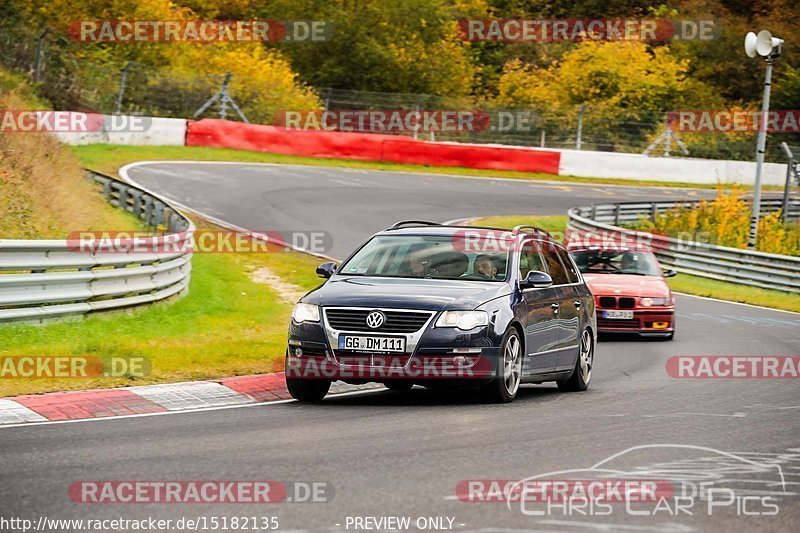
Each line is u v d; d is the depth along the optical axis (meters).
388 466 23.38
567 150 160.62
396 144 146.25
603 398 37.00
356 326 32.97
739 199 136.25
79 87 128.62
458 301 33.41
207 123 133.38
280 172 123.50
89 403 31.28
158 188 100.62
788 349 55.66
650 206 129.62
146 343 42.56
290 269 74.19
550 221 114.94
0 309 42.50
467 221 105.69
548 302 37.78
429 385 34.03
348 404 33.78
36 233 62.16
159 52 155.62
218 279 66.88
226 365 39.09
